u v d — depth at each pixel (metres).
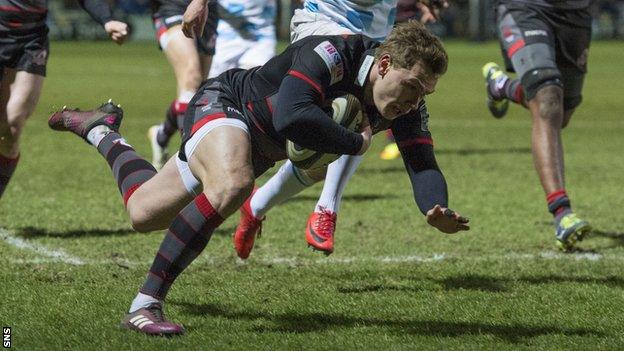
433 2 24.81
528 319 17.77
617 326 17.34
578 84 26.80
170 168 17.03
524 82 25.38
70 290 19.22
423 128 17.05
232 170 15.90
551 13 25.61
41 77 23.41
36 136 49.06
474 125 58.53
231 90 16.69
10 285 19.55
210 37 30.56
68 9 175.25
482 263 22.80
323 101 15.78
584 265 22.73
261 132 16.53
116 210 29.27
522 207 31.22
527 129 56.50
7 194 31.81
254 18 29.48
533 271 21.97
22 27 22.98
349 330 16.84
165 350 15.37
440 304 18.78
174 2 29.75
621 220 29.30
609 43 171.25
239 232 20.81
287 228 27.05
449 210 15.51
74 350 15.31
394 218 29.02
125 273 21.02
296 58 15.82
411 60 15.29
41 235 25.36
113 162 18.06
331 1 19.31
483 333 16.78
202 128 16.28
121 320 16.92
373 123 16.47
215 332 16.52
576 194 34.22
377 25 19.61
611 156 44.56
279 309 18.22
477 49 149.38
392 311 18.20
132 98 71.44
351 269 21.95
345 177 20.23
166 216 17.25
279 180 20.11
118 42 23.05
